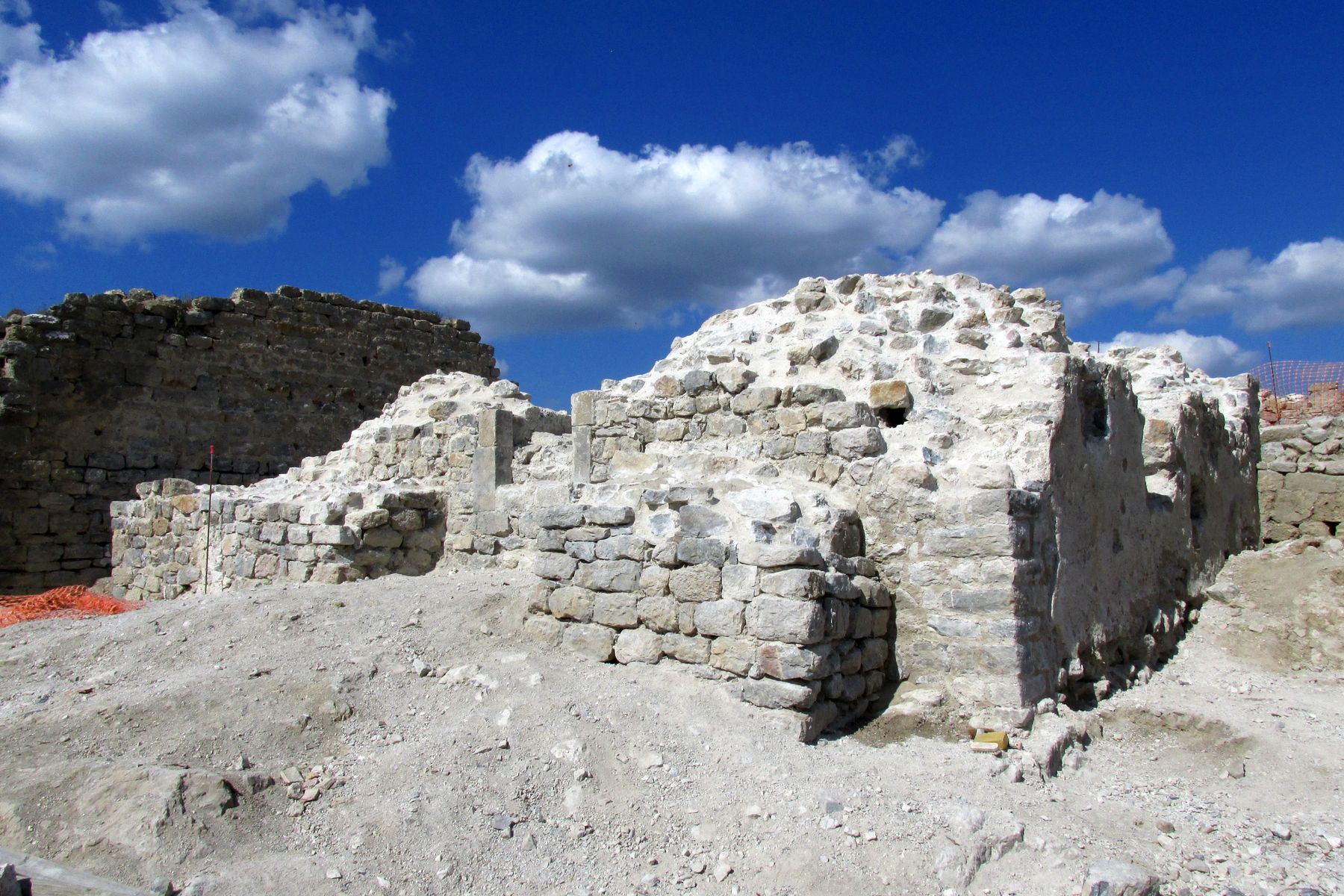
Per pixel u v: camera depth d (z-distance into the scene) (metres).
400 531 10.63
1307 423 14.03
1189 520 9.61
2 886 3.40
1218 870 4.66
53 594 14.64
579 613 6.85
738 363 8.15
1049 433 6.82
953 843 4.50
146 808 4.36
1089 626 7.27
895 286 8.39
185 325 19.30
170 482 13.42
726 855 4.45
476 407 11.96
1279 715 6.85
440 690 6.11
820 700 5.89
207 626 7.66
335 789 4.85
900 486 6.78
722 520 6.52
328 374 21.28
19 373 17.12
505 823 4.55
